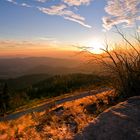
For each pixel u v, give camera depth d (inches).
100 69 330.6
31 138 239.3
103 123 177.6
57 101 917.2
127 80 313.1
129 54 317.4
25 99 2169.0
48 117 341.1
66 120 274.5
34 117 407.2
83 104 360.2
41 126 287.7
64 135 212.5
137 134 153.9
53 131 235.8
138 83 307.3
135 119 178.2
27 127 311.0
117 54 320.2
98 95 373.7
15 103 1962.4
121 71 319.0
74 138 164.7
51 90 2391.7
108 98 322.3
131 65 315.9
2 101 1845.5
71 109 344.5
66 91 2146.9
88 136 161.8
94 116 261.3
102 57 324.5
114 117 186.4
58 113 350.6
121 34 312.8
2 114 1359.5
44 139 218.4
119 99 305.4
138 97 237.8
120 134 157.1
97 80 348.5
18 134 281.7
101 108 284.7
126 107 208.1
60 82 2436.0
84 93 828.0
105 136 157.2
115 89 328.8
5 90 1948.8
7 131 325.4
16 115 890.1
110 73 325.7
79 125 233.6
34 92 2456.9
